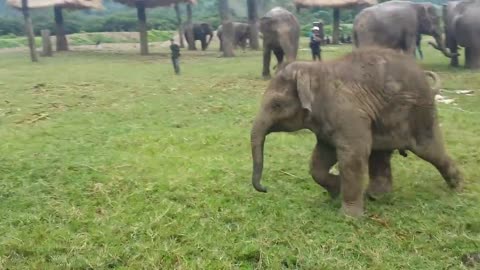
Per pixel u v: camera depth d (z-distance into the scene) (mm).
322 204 5590
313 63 5176
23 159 7125
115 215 5309
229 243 4688
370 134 5133
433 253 4504
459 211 5367
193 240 4754
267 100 5148
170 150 7730
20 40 35312
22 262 4438
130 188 6062
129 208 5492
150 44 35812
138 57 24859
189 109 10734
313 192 5996
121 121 9750
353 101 5043
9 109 10875
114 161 7059
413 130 5391
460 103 11281
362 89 5098
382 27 16641
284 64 5297
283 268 4316
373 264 4336
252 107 10781
